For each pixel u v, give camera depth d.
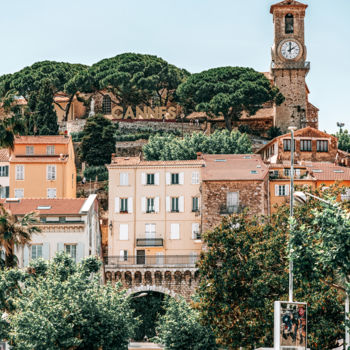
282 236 92.19
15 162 154.62
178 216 141.50
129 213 142.38
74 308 82.00
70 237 117.44
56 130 197.12
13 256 88.88
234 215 98.25
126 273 132.88
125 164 143.38
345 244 56.97
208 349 103.31
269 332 89.12
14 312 85.94
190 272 131.88
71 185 163.62
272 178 142.00
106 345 84.00
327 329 84.25
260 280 90.56
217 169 140.75
